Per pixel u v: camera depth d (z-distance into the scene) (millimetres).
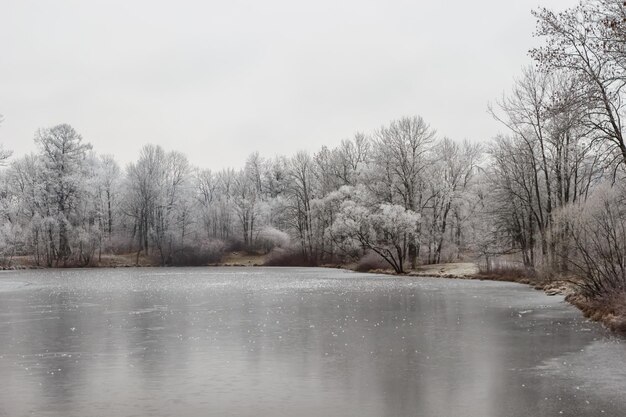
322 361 17219
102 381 14859
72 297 39156
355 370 15984
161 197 104500
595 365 16328
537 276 48312
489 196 59469
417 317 27109
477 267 62750
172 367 16469
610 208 31609
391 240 70688
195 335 22125
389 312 29156
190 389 14031
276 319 26734
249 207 118250
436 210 76438
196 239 107375
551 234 45969
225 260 108438
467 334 22016
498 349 18906
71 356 18125
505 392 13500
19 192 96438
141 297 38750
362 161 92312
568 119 25312
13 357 18000
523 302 33562
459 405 12500
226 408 12469
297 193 103312
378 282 53438
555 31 24281
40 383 14672
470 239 73125
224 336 21875
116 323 25625
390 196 75062
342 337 21531
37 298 38438
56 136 91125
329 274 71125
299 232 103125
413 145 73375
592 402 12602
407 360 17281
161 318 27297
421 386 14164
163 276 67938
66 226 89625
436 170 75375
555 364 16500
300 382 14672
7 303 35062
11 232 88000
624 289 25250
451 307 31156
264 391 13828
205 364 16844
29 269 89250
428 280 56188
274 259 101438
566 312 28578
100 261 97688
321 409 12344
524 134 55219
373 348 19281
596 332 22203
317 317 27391
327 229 82312
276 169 129375
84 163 98188
